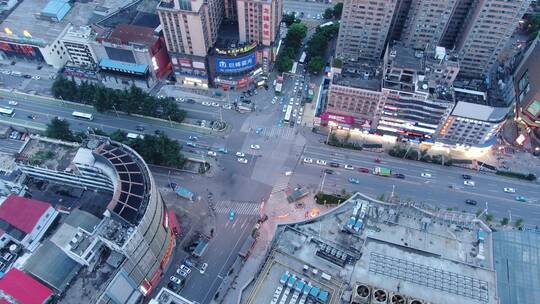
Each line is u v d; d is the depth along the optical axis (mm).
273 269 113062
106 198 181875
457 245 121875
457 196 189250
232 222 180500
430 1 191625
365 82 198375
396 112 196875
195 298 158875
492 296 110625
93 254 136250
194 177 196750
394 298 105500
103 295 130625
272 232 176875
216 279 163750
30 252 151125
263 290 109312
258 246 172500
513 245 147750
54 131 198625
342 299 108125
